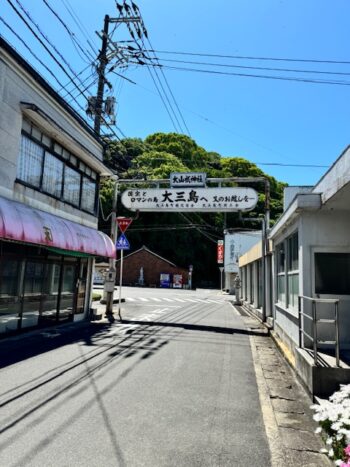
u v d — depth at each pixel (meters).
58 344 8.70
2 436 3.86
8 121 8.66
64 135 10.65
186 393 5.53
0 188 8.43
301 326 6.90
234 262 39.97
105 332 10.75
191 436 4.06
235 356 8.32
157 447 3.77
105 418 4.43
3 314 9.02
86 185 13.44
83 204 13.20
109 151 16.92
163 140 39.53
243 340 10.45
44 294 10.90
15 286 9.46
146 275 52.09
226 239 40.50
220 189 13.98
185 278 51.59
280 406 5.18
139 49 10.88
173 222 53.16
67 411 4.60
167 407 4.91
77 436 3.92
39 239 8.69
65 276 12.19
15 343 8.63
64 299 12.13
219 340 10.21
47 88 10.13
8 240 8.03
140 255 52.69
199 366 7.18
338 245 7.28
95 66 12.01
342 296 7.19
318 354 6.18
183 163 35.94
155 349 8.53
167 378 6.25
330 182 6.09
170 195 14.33
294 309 8.35
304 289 7.25
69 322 12.41
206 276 58.78
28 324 10.09
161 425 4.32
